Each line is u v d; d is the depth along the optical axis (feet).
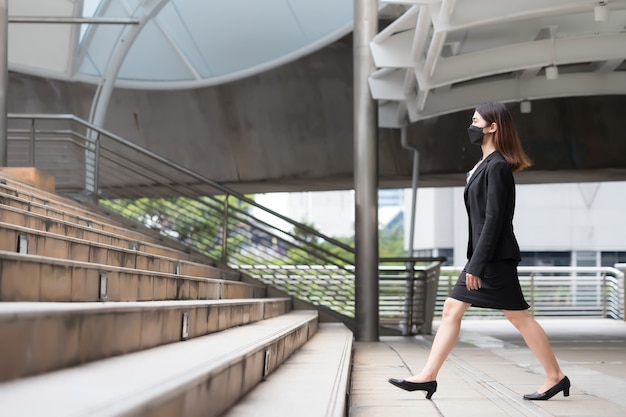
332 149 66.85
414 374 23.81
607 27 35.96
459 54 39.75
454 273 63.26
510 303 17.11
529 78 42.88
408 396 18.53
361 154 41.93
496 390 19.63
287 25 62.23
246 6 62.34
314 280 46.78
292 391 13.26
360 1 42.14
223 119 68.39
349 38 61.00
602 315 63.77
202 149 69.82
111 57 61.16
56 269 12.22
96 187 44.68
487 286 17.03
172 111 69.36
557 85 42.70
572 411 16.25
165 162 45.55
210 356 11.58
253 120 67.67
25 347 8.02
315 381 14.82
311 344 26.18
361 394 18.97
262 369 14.97
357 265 41.70
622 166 61.82
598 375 23.76
